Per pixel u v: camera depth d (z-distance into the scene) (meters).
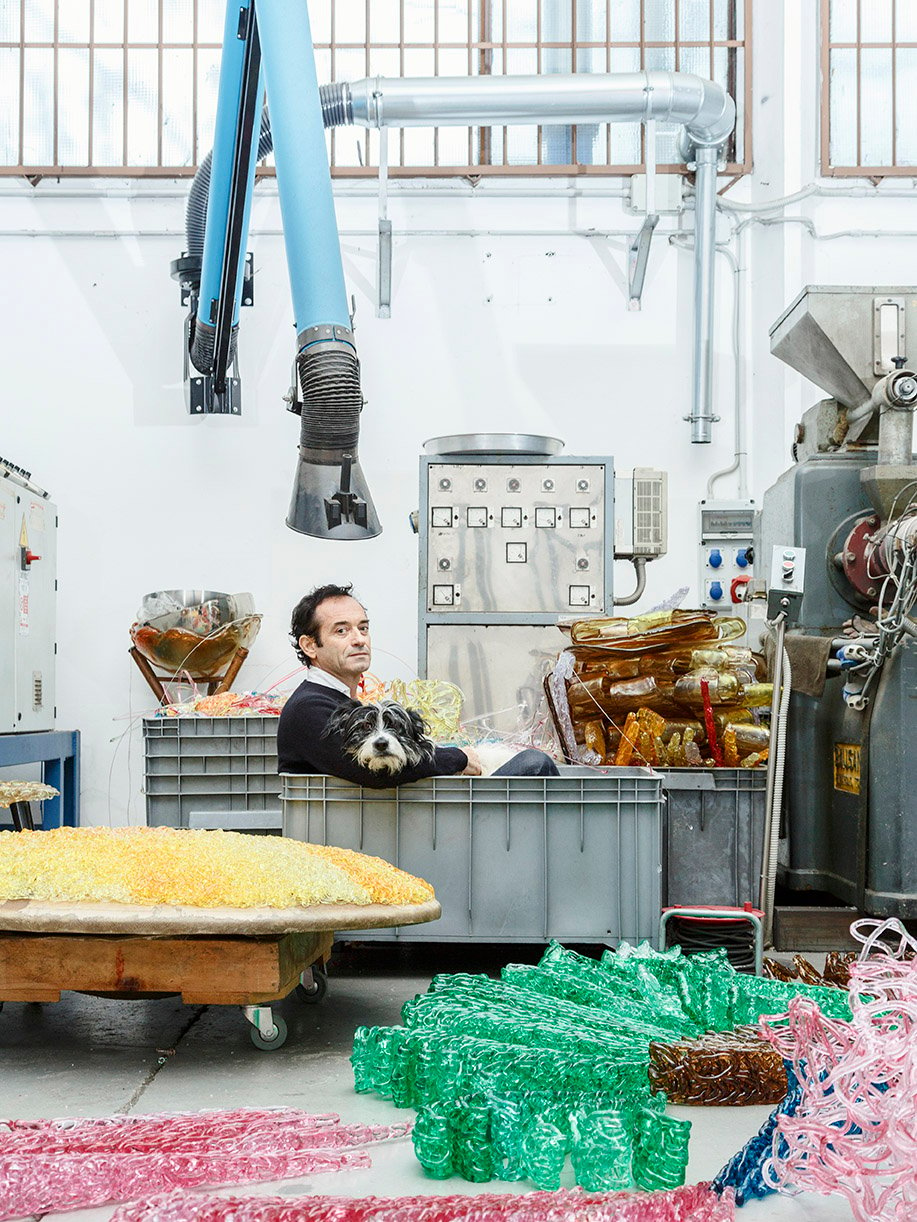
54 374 5.18
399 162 5.27
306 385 3.51
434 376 5.21
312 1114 1.76
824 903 3.44
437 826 2.68
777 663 3.07
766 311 5.20
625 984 2.24
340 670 3.00
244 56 3.60
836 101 5.26
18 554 4.41
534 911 2.66
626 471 4.36
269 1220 1.28
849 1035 1.31
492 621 3.98
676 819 3.00
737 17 5.29
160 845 2.22
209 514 5.15
